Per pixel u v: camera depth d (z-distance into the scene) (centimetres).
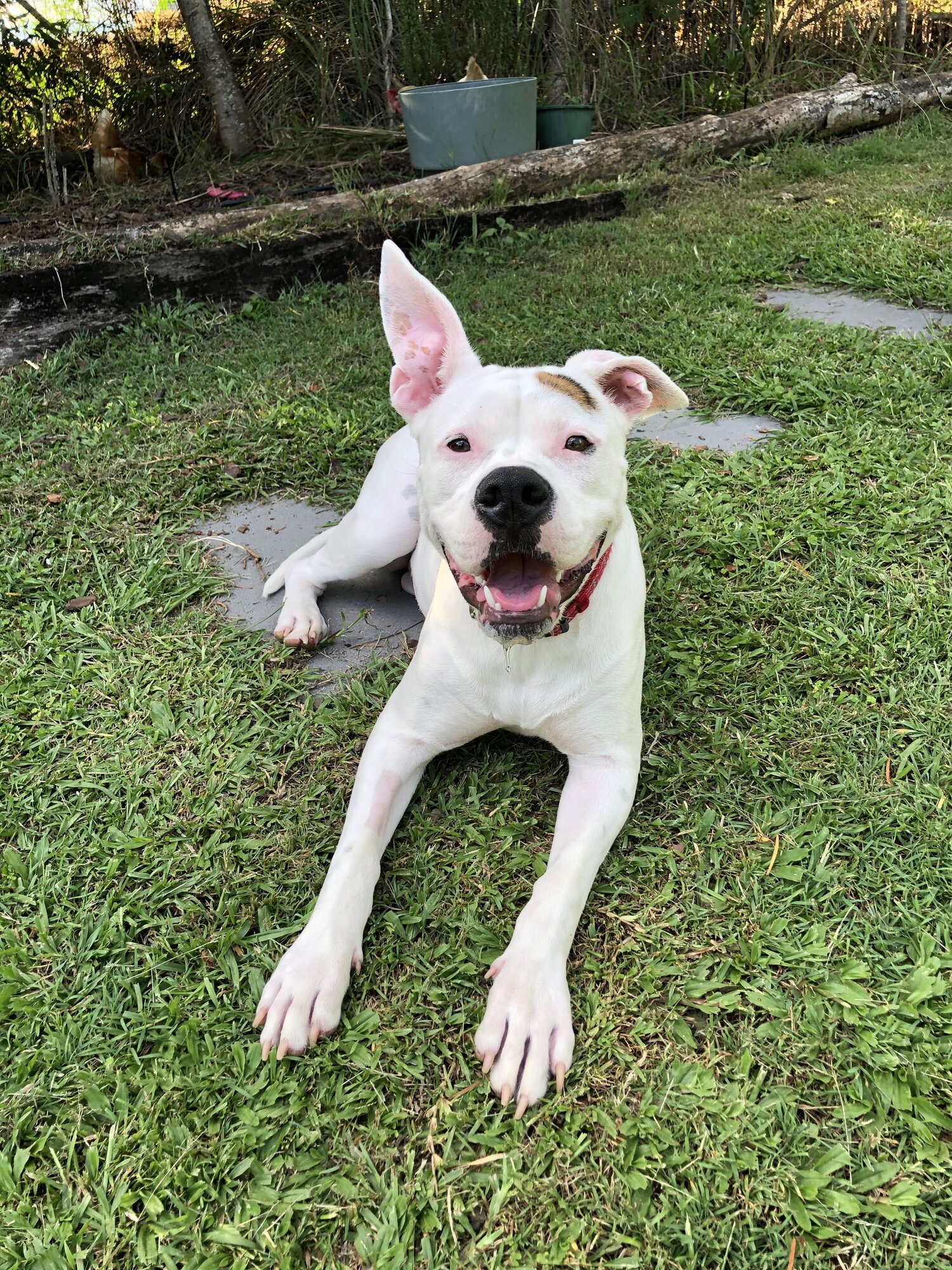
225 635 99
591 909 68
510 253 205
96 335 174
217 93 256
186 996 63
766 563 101
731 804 75
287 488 127
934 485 109
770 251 188
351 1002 62
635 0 291
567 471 64
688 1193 51
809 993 61
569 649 70
